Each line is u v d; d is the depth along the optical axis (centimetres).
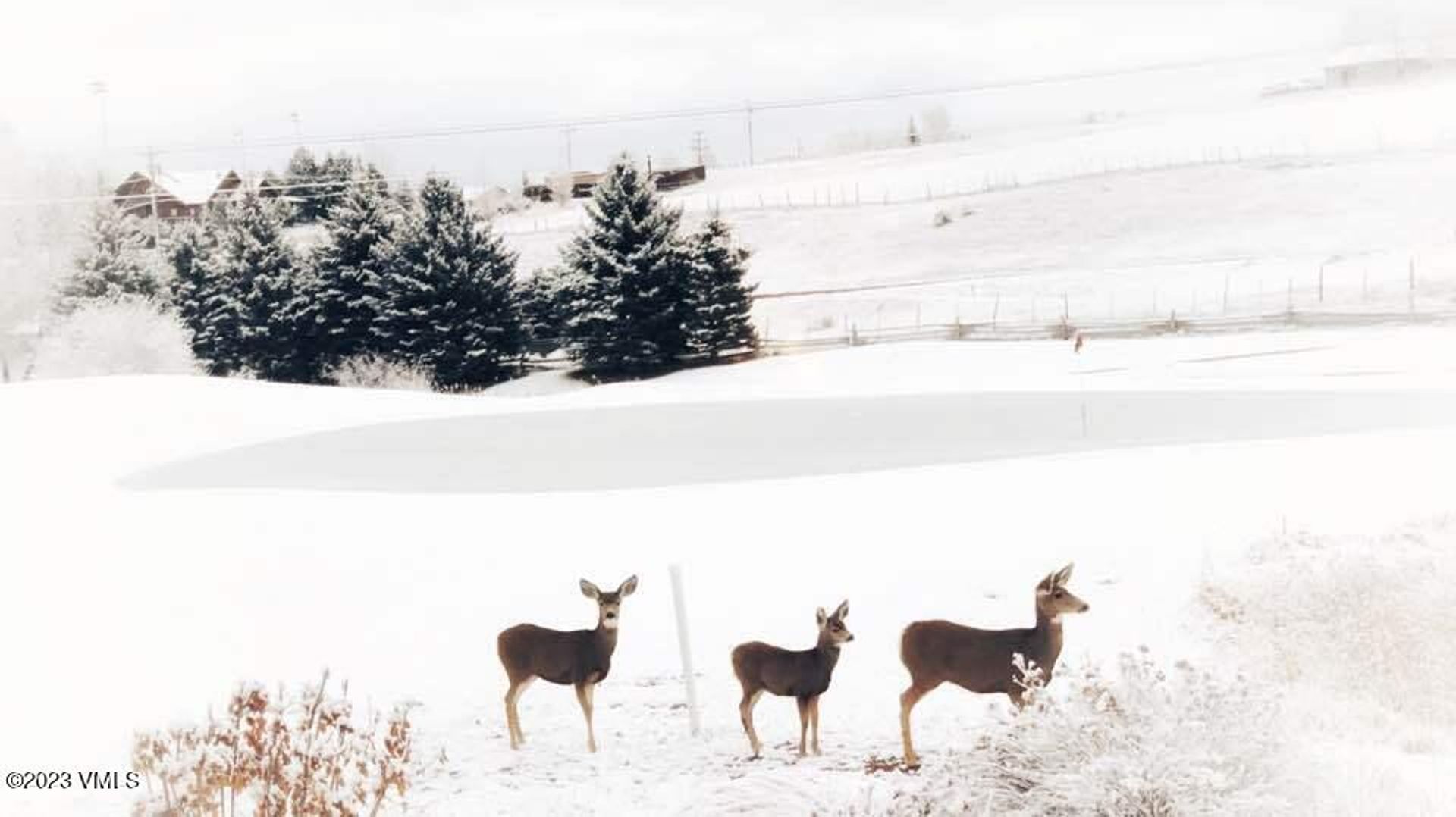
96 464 3712
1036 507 2486
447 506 2797
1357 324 6406
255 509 2791
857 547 2247
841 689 1555
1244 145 10512
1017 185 10088
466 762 1343
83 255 8969
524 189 13075
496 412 4950
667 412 4822
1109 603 1838
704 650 1742
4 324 9206
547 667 1375
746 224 10306
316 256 8219
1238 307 6975
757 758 1315
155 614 2033
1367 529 2134
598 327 7481
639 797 1211
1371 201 8450
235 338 8312
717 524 2511
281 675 1716
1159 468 2825
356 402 5228
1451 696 1462
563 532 2500
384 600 2067
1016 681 1196
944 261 8844
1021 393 5000
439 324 7688
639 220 7631
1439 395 4200
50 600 2134
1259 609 1689
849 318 8006
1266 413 4006
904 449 3719
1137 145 11556
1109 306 7394
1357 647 1554
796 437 4078
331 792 1135
